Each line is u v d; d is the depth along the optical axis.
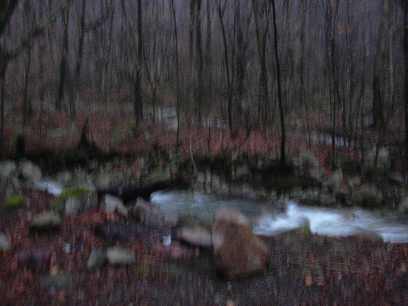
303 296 6.52
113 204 10.05
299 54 24.30
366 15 21.97
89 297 6.16
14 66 22.98
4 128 17.28
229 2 23.52
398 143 16.77
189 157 16.09
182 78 23.73
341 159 16.39
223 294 6.54
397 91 19.23
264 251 7.43
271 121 20.92
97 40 26.94
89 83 28.84
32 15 22.25
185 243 8.20
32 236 8.12
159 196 12.59
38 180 13.54
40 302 5.90
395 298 6.46
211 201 12.30
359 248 8.56
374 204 12.49
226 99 23.16
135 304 6.05
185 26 26.84
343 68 19.86
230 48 24.23
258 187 13.88
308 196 13.07
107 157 16.27
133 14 26.06
